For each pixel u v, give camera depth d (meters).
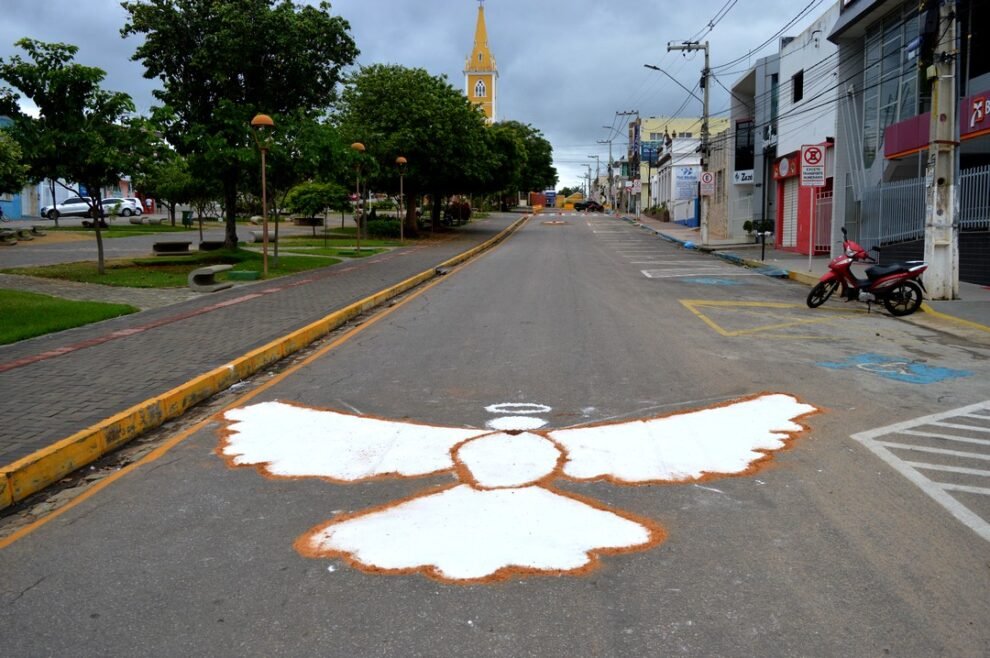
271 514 4.83
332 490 5.22
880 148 22.12
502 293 16.53
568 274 21.12
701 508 4.84
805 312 13.79
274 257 22.16
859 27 22.81
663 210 62.59
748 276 20.89
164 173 17.52
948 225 14.38
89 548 4.40
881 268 13.37
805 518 4.69
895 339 11.02
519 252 30.42
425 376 8.57
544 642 3.38
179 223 49.09
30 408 6.79
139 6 20.97
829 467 5.59
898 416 6.94
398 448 6.06
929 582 3.90
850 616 3.58
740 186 39.94
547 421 6.76
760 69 34.97
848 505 4.89
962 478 5.37
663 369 8.84
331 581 3.96
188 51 21.52
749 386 8.03
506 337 10.99
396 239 36.53
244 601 3.77
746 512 4.78
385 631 3.48
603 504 4.91
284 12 21.05
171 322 11.71
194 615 3.65
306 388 8.11
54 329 10.88
